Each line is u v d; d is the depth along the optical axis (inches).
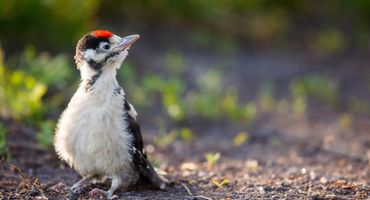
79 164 341.1
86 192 348.8
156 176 359.6
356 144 512.4
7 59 589.6
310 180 389.4
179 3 781.9
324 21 897.5
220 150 490.0
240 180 388.5
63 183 369.1
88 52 345.7
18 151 422.6
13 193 343.6
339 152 487.5
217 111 582.6
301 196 351.9
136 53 704.4
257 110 611.2
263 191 362.3
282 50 807.7
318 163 457.4
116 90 339.6
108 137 330.3
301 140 522.6
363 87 705.6
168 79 649.6
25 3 606.5
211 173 410.9
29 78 482.3
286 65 757.3
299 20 890.1
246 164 445.7
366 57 812.6
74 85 558.3
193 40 778.2
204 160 459.8
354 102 652.7
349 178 398.9
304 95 660.1
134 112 349.7
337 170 433.4
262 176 406.3
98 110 330.0
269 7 868.6
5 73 503.8
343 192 361.4
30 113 474.3
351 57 809.5
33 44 625.3
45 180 377.1
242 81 687.7
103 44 345.7
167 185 374.0
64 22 626.5
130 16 775.1
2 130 415.5
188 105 585.3
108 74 340.8
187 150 485.4
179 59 679.1
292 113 605.6
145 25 776.9
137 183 366.6
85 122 329.4
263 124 572.4
